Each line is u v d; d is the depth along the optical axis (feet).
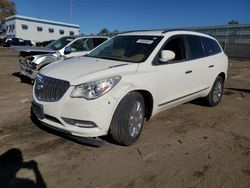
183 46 18.72
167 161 13.33
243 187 11.43
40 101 14.06
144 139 15.76
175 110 22.00
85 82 13.03
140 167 12.62
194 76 19.20
